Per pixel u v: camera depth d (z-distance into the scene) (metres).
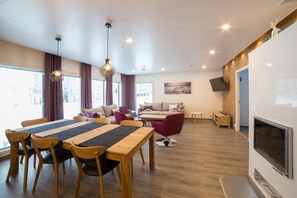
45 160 1.88
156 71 7.04
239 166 2.49
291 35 1.24
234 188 1.92
